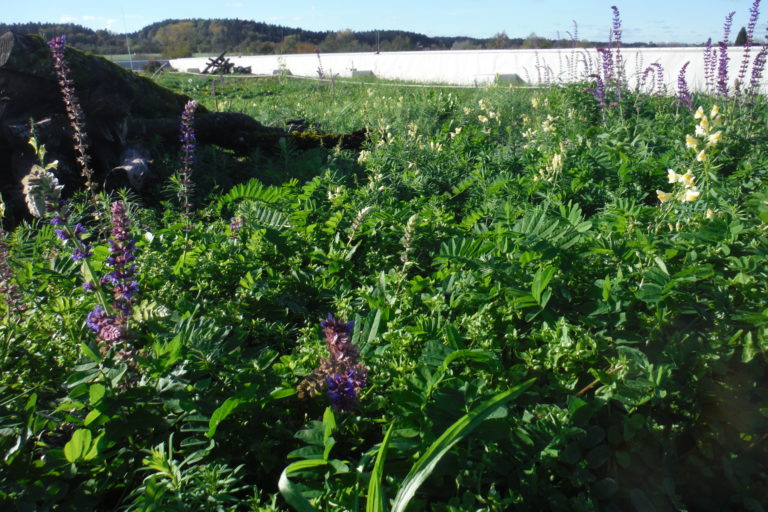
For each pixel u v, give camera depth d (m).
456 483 2.35
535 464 2.44
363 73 32.41
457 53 26.95
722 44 9.57
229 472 2.37
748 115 9.03
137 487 2.45
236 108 15.98
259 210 5.21
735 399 2.86
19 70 6.71
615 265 3.65
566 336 2.92
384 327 3.20
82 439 2.29
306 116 13.81
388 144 8.72
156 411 2.51
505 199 6.30
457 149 8.72
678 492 2.71
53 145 6.88
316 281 4.21
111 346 2.61
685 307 3.09
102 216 5.57
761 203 4.00
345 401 2.30
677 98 10.38
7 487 2.19
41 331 3.28
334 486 2.22
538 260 3.59
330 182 6.46
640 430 2.71
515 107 13.06
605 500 2.57
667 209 4.21
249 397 2.38
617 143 8.04
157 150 8.06
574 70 15.59
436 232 4.98
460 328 3.19
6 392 2.85
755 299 3.08
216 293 3.99
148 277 3.99
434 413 2.38
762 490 2.70
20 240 4.87
